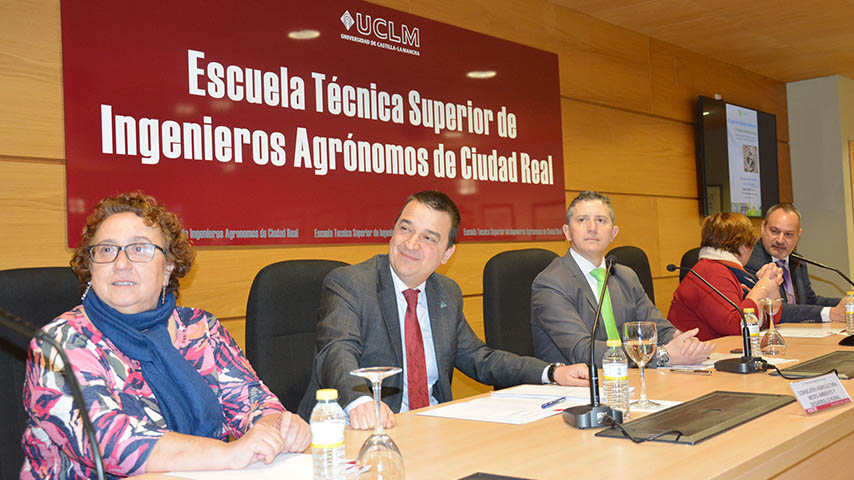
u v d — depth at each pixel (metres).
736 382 1.83
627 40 5.04
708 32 5.21
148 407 1.45
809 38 5.48
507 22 4.18
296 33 3.11
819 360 2.10
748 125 6.06
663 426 1.35
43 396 1.29
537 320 2.59
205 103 2.78
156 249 1.53
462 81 3.86
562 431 1.38
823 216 6.75
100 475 1.01
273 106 3.00
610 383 1.53
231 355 1.68
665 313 5.21
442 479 1.09
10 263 2.33
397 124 3.51
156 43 2.65
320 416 1.02
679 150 5.47
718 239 3.28
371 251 3.38
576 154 4.58
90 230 1.53
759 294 3.03
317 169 3.15
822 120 6.75
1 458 1.57
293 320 2.16
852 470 1.50
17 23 2.36
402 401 2.01
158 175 2.63
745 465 1.11
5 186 2.33
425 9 3.73
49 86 2.43
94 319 1.44
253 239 2.90
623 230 4.91
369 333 2.01
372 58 3.42
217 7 2.84
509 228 4.07
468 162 3.86
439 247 2.07
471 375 2.20
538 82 4.32
